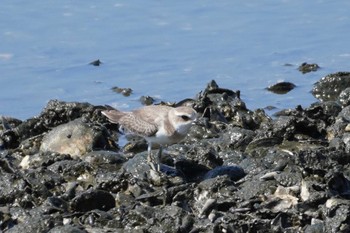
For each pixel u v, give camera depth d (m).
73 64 22.95
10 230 13.23
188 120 14.85
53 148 17.17
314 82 21.80
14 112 20.44
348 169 15.19
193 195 14.30
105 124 18.70
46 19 25.33
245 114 18.81
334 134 17.38
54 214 13.81
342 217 12.84
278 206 13.73
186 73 22.47
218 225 13.12
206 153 15.85
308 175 14.66
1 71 22.59
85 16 25.52
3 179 14.85
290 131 17.14
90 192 14.17
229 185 14.39
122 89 21.47
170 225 13.17
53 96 21.30
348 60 23.05
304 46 23.91
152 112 15.17
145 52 23.61
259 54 23.48
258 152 16.33
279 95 21.14
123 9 25.98
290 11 26.02
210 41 24.17
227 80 22.06
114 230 13.34
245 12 25.91
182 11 25.91
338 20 25.39
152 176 15.16
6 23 25.12
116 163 16.25
